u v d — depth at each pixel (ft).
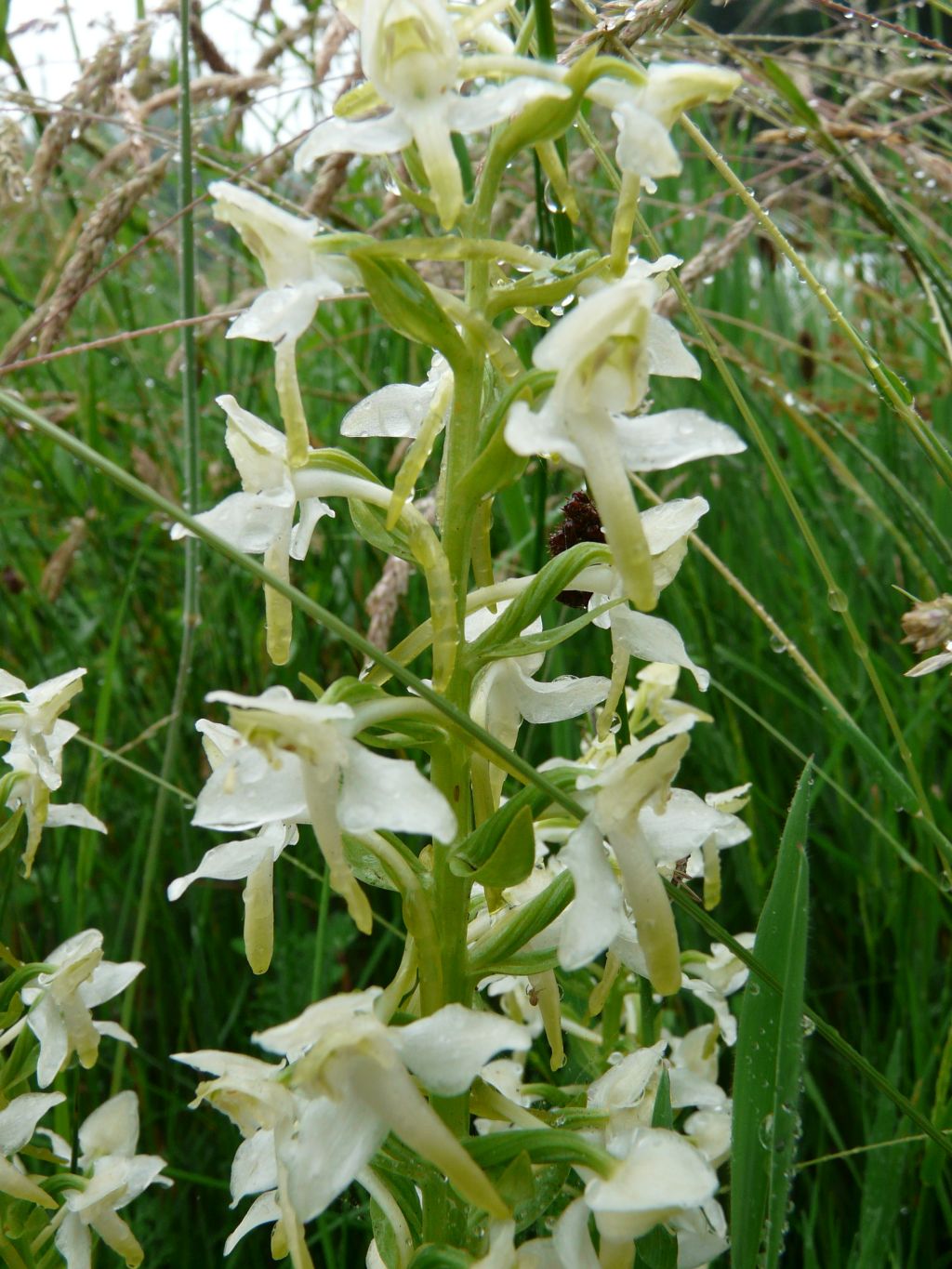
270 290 0.43
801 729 0.81
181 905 0.78
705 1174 0.42
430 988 0.43
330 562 0.88
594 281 0.44
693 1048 0.62
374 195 0.99
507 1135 0.43
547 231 0.63
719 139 1.20
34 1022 0.53
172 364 0.85
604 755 0.58
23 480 1.03
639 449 0.42
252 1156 0.46
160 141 0.77
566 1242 0.44
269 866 0.48
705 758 0.79
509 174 0.86
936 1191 0.61
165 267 1.14
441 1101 0.45
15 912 0.70
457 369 0.43
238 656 0.88
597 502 0.41
